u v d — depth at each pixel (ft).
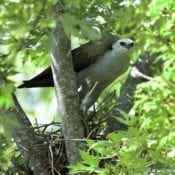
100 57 45.14
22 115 41.24
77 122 40.63
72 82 40.50
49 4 29.01
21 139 41.37
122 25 33.50
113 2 42.37
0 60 29.71
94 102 45.29
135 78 42.86
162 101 33.94
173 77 33.96
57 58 40.11
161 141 33.32
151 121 33.88
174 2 33.30
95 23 28.91
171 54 33.71
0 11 29.14
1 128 28.17
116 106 42.55
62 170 41.45
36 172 41.65
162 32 33.47
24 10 29.09
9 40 30.48
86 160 34.86
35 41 32.78
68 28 27.81
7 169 42.78
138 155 34.42
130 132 34.27
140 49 33.60
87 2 40.65
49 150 41.42
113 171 34.78
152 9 33.06
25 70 44.04
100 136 42.11
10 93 27.17
